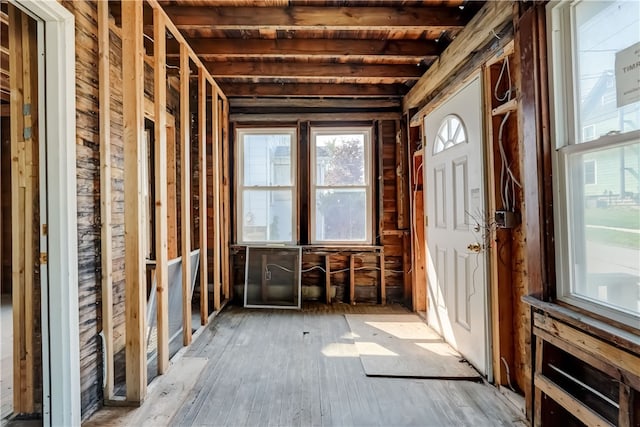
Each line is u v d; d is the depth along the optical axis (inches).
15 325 70.1
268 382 88.4
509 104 80.0
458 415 74.7
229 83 158.9
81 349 72.4
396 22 100.7
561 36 65.1
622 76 53.5
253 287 161.6
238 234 171.6
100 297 79.2
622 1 53.1
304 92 159.2
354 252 166.4
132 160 79.6
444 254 117.2
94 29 78.1
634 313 51.3
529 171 70.7
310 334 123.5
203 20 101.0
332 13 101.0
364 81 155.6
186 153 107.8
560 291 65.3
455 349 108.8
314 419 73.0
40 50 66.5
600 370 54.7
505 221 82.0
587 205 60.9
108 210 78.3
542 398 67.8
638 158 51.2
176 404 77.7
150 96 124.4
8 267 184.5
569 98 64.0
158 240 90.7
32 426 68.0
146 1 86.1
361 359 102.0
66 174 67.3
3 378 87.9
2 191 185.0
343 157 171.8
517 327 83.2
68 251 67.5
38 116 67.4
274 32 115.0
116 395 80.0
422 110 134.6
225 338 118.8
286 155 172.1
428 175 132.3
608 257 56.7
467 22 100.7
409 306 161.5
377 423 71.8
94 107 77.9
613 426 52.2
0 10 79.4
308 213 170.1
